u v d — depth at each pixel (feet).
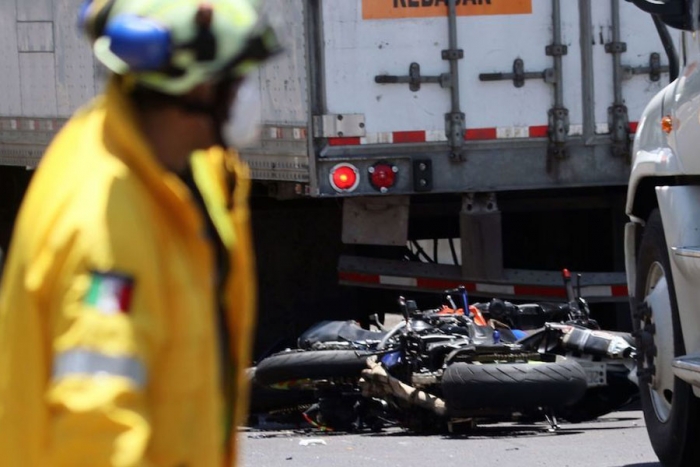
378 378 106.83
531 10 129.08
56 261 27.96
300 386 111.96
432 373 103.45
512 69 128.98
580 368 100.48
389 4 127.54
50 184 29.60
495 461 88.79
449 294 118.01
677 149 75.61
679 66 80.07
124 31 29.96
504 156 129.39
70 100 155.84
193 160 33.01
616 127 129.59
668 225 74.49
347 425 112.98
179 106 31.01
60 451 27.04
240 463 90.94
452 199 142.41
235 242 33.12
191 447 29.30
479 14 128.47
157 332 28.48
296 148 128.06
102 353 27.40
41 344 28.19
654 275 82.53
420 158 128.06
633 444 95.76
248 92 31.96
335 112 127.24
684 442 77.51
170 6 30.37
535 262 158.61
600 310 149.07
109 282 27.81
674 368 70.59
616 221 139.95
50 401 27.66
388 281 136.98
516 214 158.51
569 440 99.81
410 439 104.01
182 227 29.55
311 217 159.63
